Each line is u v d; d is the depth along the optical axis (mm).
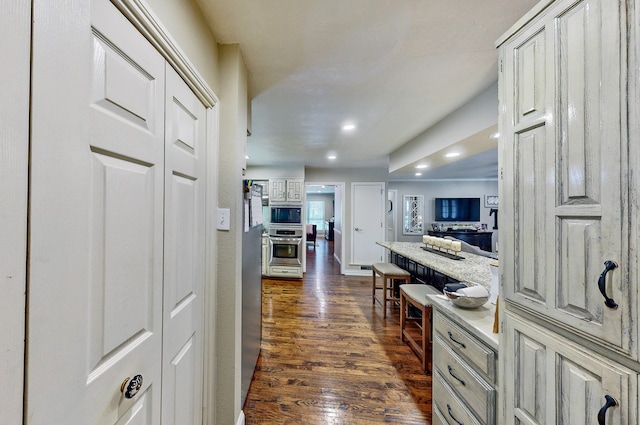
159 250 889
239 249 1467
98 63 615
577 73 693
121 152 695
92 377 608
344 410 1712
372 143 3561
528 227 854
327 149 3928
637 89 566
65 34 517
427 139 2930
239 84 1453
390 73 1732
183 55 990
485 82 1855
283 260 5156
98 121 614
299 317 3254
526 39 866
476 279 1892
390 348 2500
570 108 712
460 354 1285
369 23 1268
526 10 1187
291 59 1566
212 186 1343
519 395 894
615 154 606
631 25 576
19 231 443
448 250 2953
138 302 785
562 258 736
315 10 1180
